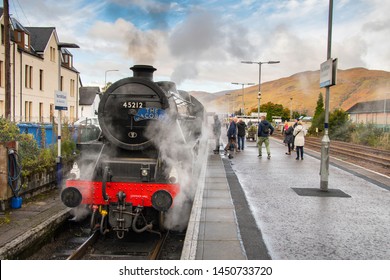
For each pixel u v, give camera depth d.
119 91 7.67
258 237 5.90
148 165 7.33
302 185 10.29
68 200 7.00
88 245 6.93
